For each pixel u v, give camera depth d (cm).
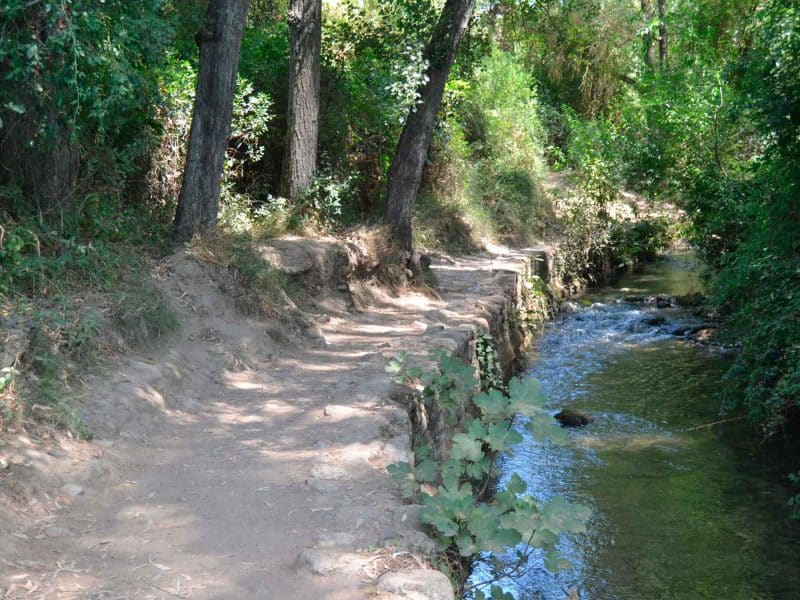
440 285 1288
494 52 2239
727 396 1000
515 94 2202
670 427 958
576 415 977
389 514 457
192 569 394
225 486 495
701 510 744
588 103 2714
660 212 2120
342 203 1308
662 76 1838
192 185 870
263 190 1238
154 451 545
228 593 372
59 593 362
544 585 614
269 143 1252
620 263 2052
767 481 802
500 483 801
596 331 1440
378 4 1441
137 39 725
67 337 591
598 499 769
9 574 373
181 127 1016
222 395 675
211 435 584
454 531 422
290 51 1149
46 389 533
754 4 1716
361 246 1111
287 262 944
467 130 2019
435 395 669
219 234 884
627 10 2670
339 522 447
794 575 632
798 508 739
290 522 448
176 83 998
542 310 1511
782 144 992
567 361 1248
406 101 1118
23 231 652
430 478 509
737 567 646
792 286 912
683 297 1642
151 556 405
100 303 659
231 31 863
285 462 534
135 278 722
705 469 835
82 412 542
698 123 1472
